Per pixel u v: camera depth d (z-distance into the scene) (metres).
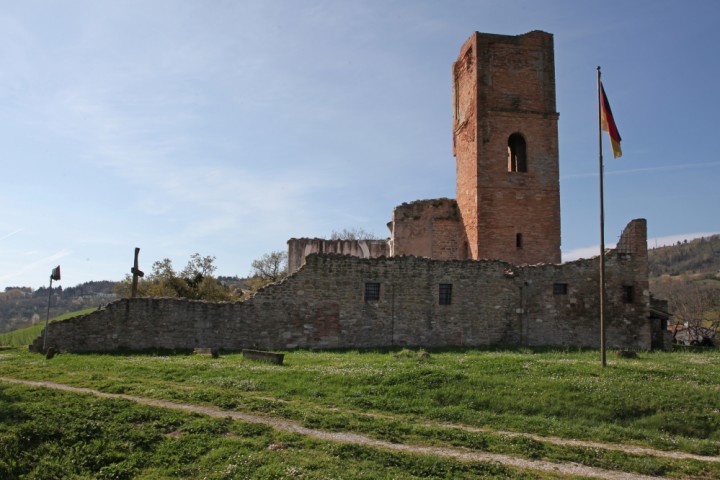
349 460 13.66
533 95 43.53
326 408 18.56
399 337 33.47
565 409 19.19
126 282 59.41
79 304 115.12
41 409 16.72
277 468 12.91
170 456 14.09
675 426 18.30
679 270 140.62
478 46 43.19
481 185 41.81
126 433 15.27
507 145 42.59
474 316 34.38
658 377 22.55
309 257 33.12
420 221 45.81
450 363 24.73
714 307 70.25
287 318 32.53
